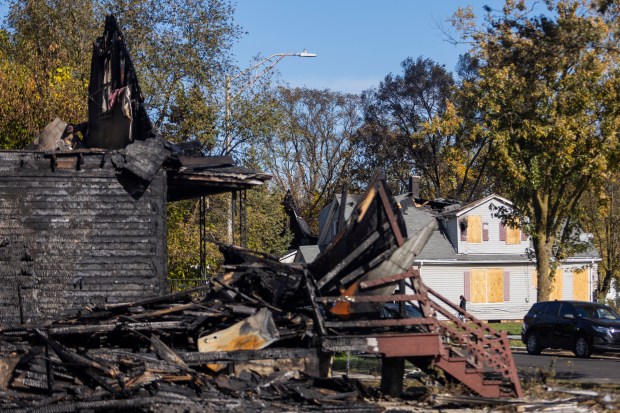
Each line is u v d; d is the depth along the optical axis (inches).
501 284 1947.6
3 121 1095.0
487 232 1957.4
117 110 783.7
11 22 1469.0
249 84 1235.2
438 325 530.3
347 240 545.0
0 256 662.5
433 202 2144.4
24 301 661.3
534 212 1357.0
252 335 522.0
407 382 642.2
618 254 2016.5
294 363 544.7
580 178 1307.8
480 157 2108.8
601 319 1005.8
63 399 468.4
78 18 1450.5
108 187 682.2
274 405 479.5
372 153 2564.0
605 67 1047.0
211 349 520.1
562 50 654.5
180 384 502.6
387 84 2539.4
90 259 674.2
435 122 1434.5
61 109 1114.7
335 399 500.1
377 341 516.4
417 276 543.2
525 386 569.9
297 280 592.1
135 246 682.2
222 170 733.9
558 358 990.4
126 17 1417.3
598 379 677.9
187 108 1380.4
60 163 676.1
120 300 674.2
